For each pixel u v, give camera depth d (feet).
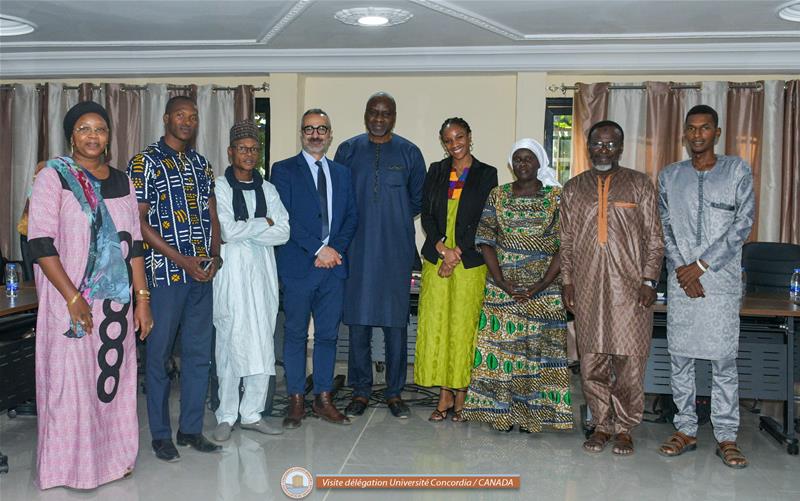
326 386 12.49
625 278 10.69
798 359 12.87
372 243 12.57
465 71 19.31
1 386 11.27
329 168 12.28
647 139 19.34
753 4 14.43
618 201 10.71
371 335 13.23
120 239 9.22
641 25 16.34
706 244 10.68
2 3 15.05
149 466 10.19
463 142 12.24
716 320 10.61
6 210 21.39
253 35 17.79
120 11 15.58
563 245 11.14
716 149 19.21
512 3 14.70
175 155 10.27
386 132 12.65
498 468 10.31
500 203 11.69
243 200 11.33
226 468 10.15
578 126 19.61
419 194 13.06
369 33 17.44
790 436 11.53
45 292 8.98
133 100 20.81
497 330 11.80
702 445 11.65
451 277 12.24
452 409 13.00
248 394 11.93
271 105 20.04
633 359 10.86
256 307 11.39
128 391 9.61
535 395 11.68
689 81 19.52
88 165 9.14
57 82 21.45
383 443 11.38
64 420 8.94
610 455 10.99
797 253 15.28
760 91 18.98
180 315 10.36
